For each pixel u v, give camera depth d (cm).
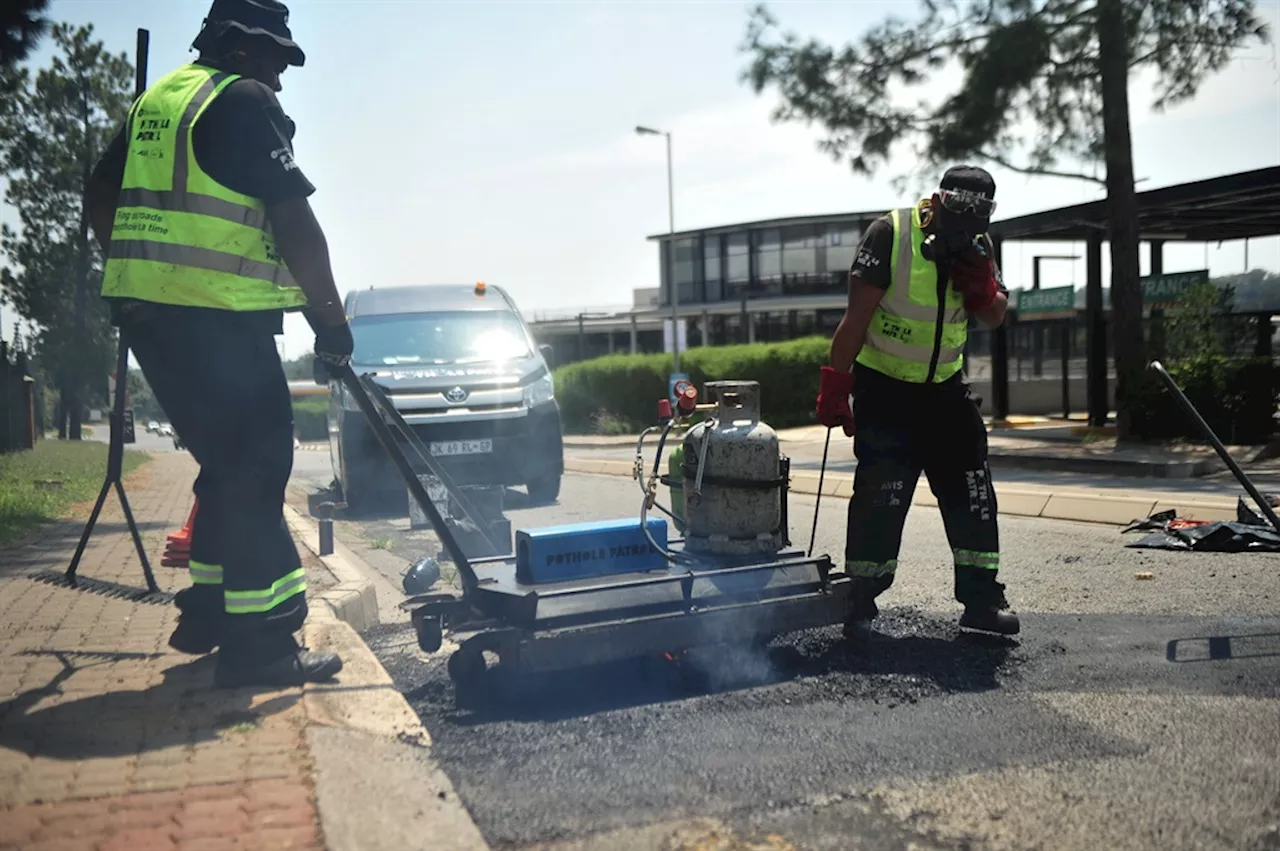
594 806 283
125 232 354
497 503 565
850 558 448
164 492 1345
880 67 1507
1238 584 539
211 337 353
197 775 285
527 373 1160
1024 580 582
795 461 1700
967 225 439
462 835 257
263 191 349
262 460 362
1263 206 1797
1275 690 369
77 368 3897
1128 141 1520
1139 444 1595
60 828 252
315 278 359
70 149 3716
